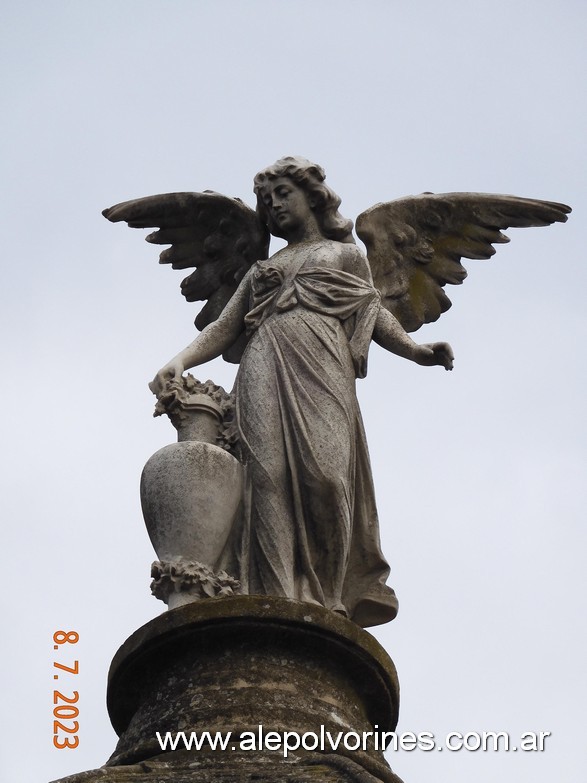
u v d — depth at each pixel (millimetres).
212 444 9219
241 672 8289
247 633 8336
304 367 9312
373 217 11117
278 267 9844
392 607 9258
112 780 7566
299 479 9078
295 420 9133
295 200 10141
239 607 8312
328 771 7656
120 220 11438
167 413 9516
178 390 9500
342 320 9625
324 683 8430
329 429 9125
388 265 11164
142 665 8445
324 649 8430
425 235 11258
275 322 9570
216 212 11312
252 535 9062
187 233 11469
